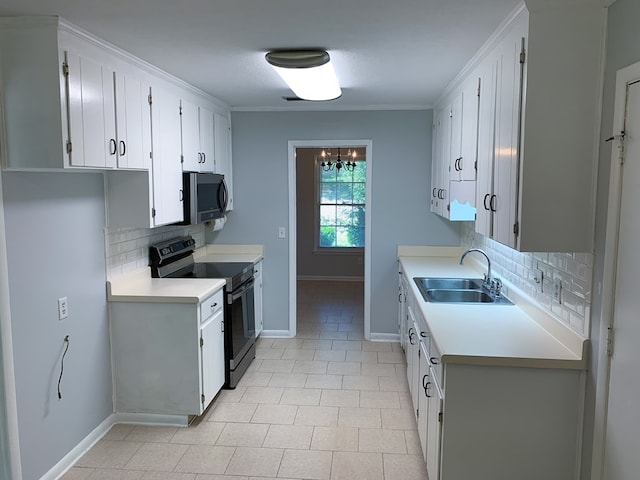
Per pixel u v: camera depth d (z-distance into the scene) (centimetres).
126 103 297
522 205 214
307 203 814
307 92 372
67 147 243
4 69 239
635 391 179
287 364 448
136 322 334
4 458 247
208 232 519
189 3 211
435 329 258
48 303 273
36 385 264
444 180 412
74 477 280
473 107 305
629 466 183
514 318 279
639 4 178
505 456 227
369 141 493
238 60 306
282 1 209
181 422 339
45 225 270
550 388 222
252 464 291
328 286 782
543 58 207
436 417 241
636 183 179
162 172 346
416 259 483
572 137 210
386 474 280
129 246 362
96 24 239
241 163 508
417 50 282
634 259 179
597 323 207
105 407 331
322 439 319
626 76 185
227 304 388
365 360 457
